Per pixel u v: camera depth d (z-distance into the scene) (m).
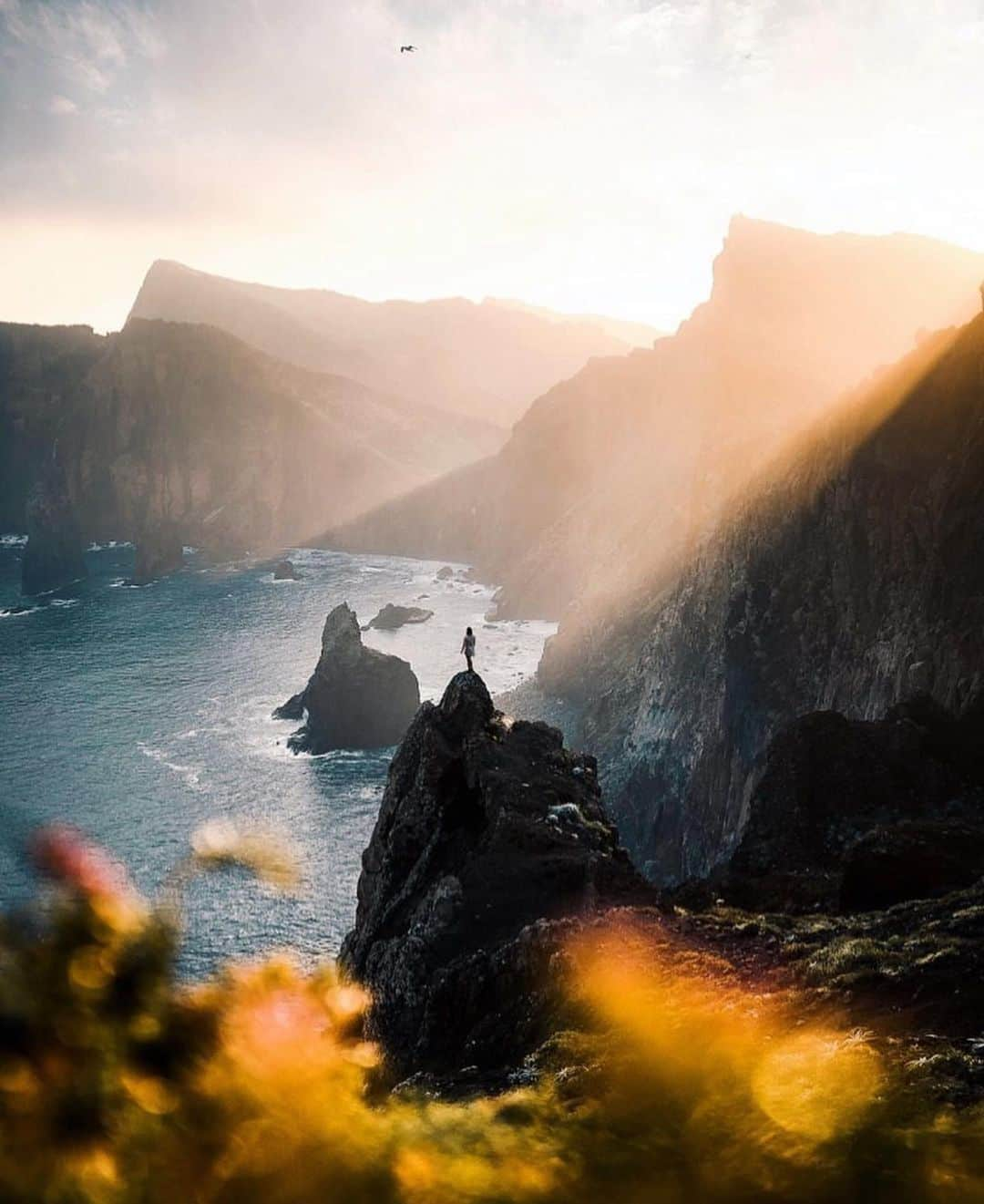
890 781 41.53
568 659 158.75
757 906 30.77
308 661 175.50
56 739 134.12
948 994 16.33
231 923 69.94
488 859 30.42
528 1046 20.72
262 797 115.50
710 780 101.69
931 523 80.81
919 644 75.31
